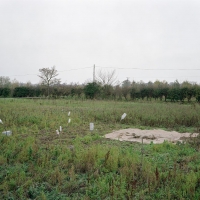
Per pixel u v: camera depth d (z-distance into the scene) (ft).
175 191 14.82
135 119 41.45
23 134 30.12
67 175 17.21
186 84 96.94
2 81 160.66
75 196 14.57
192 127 38.04
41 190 15.12
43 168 18.49
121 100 99.04
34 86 119.85
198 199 13.76
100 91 102.58
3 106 55.16
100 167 18.45
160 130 35.09
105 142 27.25
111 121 41.65
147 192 15.01
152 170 17.84
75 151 21.72
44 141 27.14
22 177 16.40
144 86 103.76
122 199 14.20
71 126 36.29
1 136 25.96
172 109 51.49
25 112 45.24
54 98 104.63
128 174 17.07
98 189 15.12
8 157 20.56
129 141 28.27
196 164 19.67
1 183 15.96
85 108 57.26
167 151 23.41
